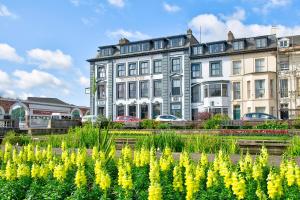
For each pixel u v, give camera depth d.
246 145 14.20
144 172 7.77
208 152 12.50
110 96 50.88
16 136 19.55
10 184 7.35
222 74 44.16
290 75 40.53
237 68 43.53
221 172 6.52
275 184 5.75
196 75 45.66
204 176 6.86
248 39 44.22
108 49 52.09
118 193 6.46
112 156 9.62
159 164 7.56
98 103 51.81
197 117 42.59
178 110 46.09
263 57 42.09
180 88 46.28
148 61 48.75
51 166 8.03
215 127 28.52
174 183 6.35
